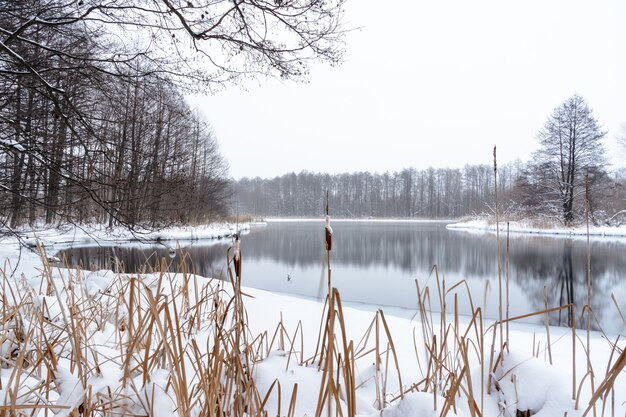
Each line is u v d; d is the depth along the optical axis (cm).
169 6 465
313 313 334
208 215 2417
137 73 570
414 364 205
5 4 537
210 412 96
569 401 121
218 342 107
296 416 109
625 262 1130
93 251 1085
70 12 521
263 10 488
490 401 133
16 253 674
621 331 445
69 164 573
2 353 150
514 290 768
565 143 2772
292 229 3353
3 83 621
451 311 544
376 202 7831
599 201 2630
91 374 121
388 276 919
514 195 2973
